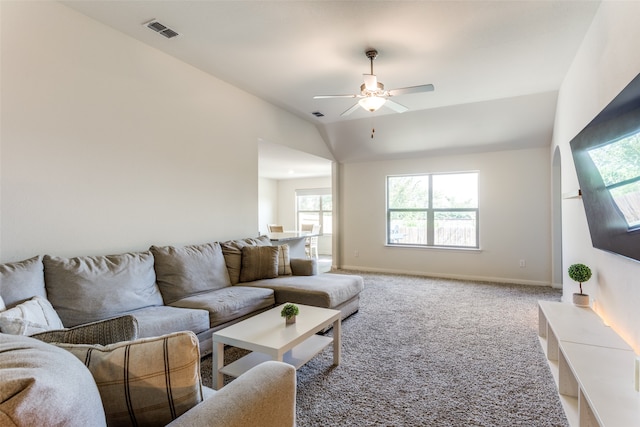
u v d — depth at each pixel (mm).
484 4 2477
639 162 1560
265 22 2736
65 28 2561
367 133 5898
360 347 2861
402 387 2189
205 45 3125
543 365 2494
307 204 9789
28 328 1335
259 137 4555
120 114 2932
